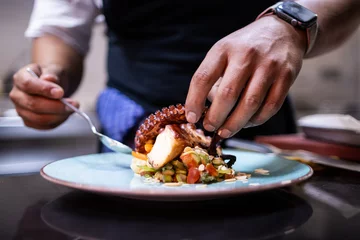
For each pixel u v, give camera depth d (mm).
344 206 678
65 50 1626
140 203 695
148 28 1530
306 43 872
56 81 1288
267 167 880
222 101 743
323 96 4270
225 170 774
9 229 577
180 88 1520
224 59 771
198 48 1494
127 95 1587
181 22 1491
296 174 755
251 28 820
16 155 2531
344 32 1122
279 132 1685
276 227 575
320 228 569
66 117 1332
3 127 2465
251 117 795
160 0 1469
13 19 3266
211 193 595
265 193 763
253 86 744
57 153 2678
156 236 543
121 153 1046
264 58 759
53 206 690
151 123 850
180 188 661
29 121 1341
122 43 1609
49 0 1663
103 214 642
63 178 716
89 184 637
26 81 1210
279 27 830
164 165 783
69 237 543
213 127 773
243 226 581
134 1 1513
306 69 4152
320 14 1015
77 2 1668
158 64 1526
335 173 959
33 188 823
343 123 1093
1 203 711
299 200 716
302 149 1202
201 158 777
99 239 534
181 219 613
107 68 1755
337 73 4277
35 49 1631
